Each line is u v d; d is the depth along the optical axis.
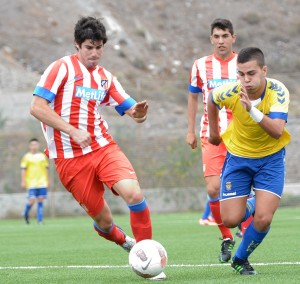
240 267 18.56
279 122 17.30
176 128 79.81
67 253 27.64
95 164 19.19
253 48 17.27
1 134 68.50
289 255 23.67
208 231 37.75
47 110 18.70
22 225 50.66
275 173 18.05
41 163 52.75
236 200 18.53
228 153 18.75
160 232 37.81
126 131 65.81
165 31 124.25
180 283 16.86
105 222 20.08
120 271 20.42
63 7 120.62
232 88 18.30
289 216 49.19
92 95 19.48
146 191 62.88
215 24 25.97
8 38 108.25
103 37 19.20
